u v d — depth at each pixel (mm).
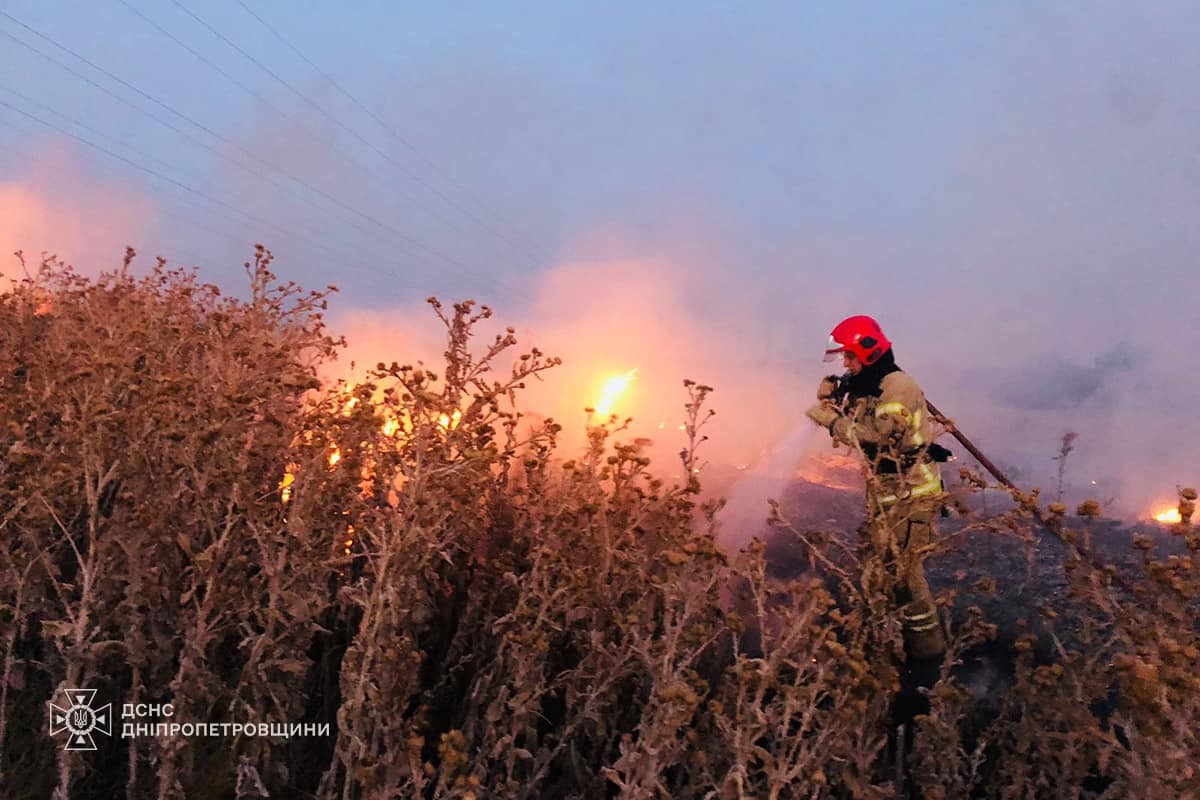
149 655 2326
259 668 2277
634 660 2457
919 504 2859
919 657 3488
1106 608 2443
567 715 2467
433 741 2637
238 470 2373
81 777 2320
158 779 2316
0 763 2312
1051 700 2504
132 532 2320
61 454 2658
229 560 2416
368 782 1964
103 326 3977
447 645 2957
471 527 2852
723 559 2336
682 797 2225
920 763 2566
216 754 2373
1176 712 1853
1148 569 2184
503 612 2861
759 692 2061
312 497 2496
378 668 2109
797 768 2020
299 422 2893
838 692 2131
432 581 2857
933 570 4582
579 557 2787
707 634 2691
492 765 2484
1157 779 1869
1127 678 1952
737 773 1999
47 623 2162
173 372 3035
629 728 2564
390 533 2471
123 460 2584
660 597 2660
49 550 2625
